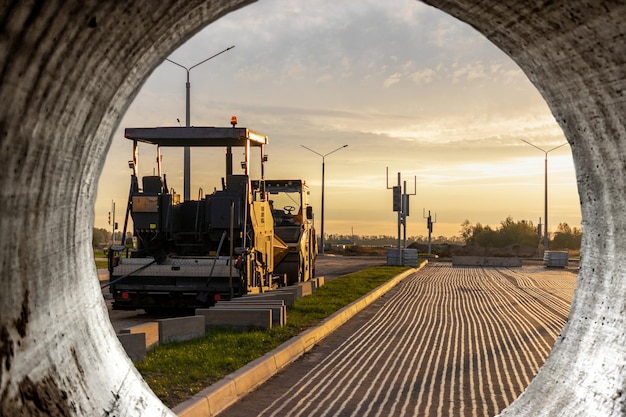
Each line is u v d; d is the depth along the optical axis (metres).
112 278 15.20
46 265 4.38
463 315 17.44
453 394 8.54
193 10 4.84
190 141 15.95
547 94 5.87
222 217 15.28
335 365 10.45
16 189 3.84
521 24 5.17
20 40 3.36
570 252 100.94
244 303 13.46
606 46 4.59
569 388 5.38
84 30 3.81
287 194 22.20
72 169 4.60
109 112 4.93
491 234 116.19
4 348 3.78
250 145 16.44
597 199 5.59
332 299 18.52
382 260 55.94
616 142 5.07
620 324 5.03
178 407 6.93
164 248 15.82
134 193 15.60
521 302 21.39
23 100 3.63
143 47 4.74
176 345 10.58
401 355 11.36
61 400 4.29
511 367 10.35
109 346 5.50
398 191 43.31
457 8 5.56
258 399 8.27
